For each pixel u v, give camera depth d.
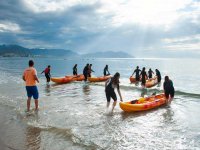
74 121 9.08
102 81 23.06
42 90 17.28
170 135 7.78
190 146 6.85
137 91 17.34
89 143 6.93
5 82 22.58
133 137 7.52
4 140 7.19
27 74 10.54
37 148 6.59
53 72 45.44
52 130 8.02
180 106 12.24
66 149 6.51
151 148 6.65
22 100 12.99
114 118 9.69
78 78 23.33
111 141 7.12
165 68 61.97
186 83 26.02
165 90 12.69
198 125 8.94
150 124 9.00
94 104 12.25
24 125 8.56
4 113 10.21
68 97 14.27
